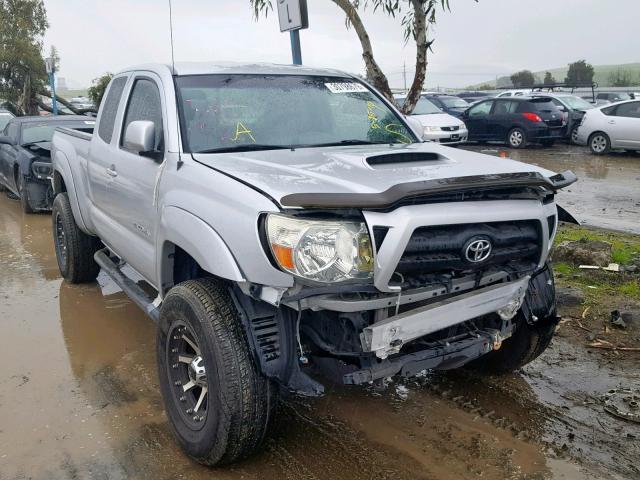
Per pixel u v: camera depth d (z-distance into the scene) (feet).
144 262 13.82
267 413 10.28
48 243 28.07
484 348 11.73
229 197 10.21
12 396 13.67
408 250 9.48
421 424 12.39
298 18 20.72
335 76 15.70
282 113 13.89
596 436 11.79
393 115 15.52
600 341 15.75
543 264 11.56
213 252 10.15
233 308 10.28
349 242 9.25
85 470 11.03
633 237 25.35
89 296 20.39
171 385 11.60
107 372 14.85
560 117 60.64
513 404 13.04
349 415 12.80
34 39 77.61
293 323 10.19
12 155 36.22
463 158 12.03
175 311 10.92
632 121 52.95
